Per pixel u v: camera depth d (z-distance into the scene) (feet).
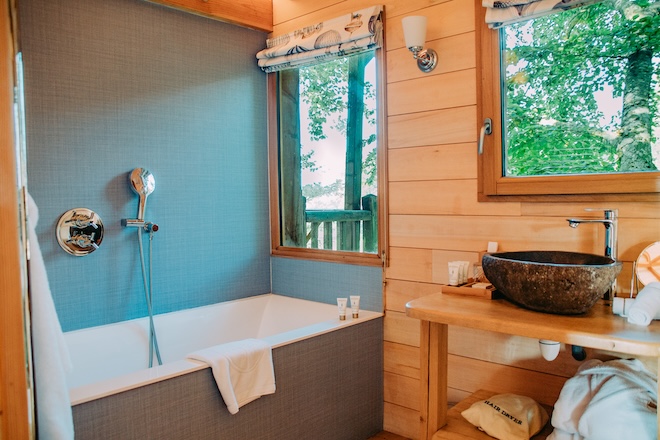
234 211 9.91
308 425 7.34
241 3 9.71
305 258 9.87
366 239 9.05
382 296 8.65
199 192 9.35
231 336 9.59
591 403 5.03
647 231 5.96
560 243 6.66
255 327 9.96
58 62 7.63
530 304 5.45
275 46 9.95
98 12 8.04
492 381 7.32
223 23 9.66
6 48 3.90
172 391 5.75
